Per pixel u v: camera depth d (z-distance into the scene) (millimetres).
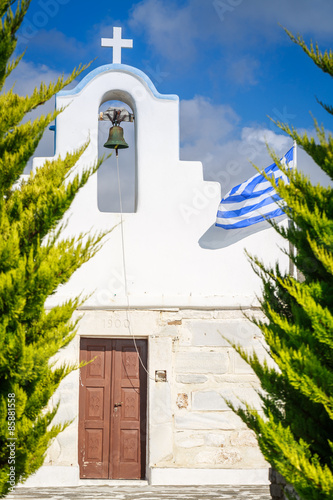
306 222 4715
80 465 10094
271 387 4844
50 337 5680
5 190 5973
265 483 9930
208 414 10078
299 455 4316
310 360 4320
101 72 10531
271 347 4602
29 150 5945
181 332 10234
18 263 5387
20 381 5445
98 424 10219
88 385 10266
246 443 10039
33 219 5793
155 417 10023
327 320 4293
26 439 5520
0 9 6004
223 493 9125
